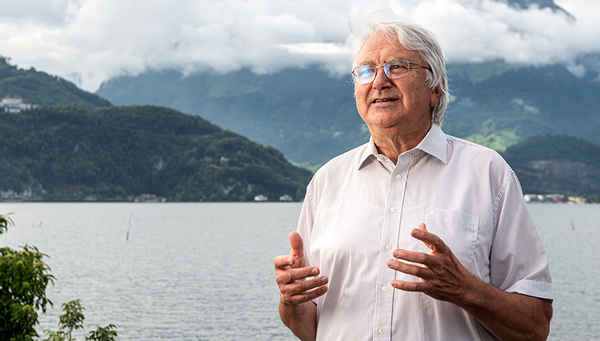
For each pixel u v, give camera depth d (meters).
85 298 43.28
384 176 2.15
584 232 112.00
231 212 197.88
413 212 2.02
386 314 1.97
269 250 80.06
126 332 32.78
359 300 2.03
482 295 1.77
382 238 2.02
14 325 4.96
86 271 59.12
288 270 2.02
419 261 1.71
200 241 93.31
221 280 53.41
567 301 41.84
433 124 2.17
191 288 48.75
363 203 2.14
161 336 32.00
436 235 1.79
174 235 104.62
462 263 1.90
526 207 2.01
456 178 2.04
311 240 2.32
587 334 31.88
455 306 1.93
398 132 2.08
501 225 1.99
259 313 38.41
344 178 2.30
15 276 4.89
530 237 1.98
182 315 37.72
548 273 1.94
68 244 87.50
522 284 1.90
